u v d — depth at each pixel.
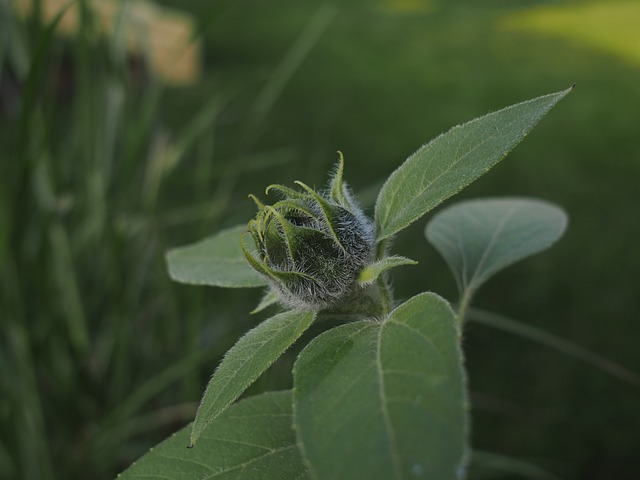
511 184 0.89
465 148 0.19
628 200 0.85
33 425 0.48
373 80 1.24
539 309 0.69
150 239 0.56
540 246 0.28
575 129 1.03
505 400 0.60
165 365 0.57
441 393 0.14
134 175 0.57
